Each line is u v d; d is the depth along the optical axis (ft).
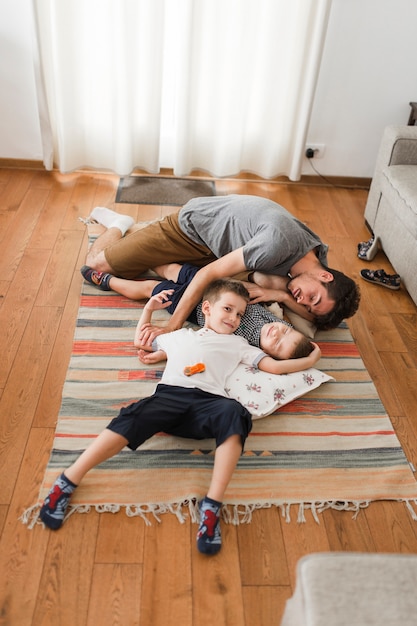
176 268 7.72
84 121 9.91
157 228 7.70
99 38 9.02
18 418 5.87
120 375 6.45
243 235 7.04
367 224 9.87
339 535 5.10
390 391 6.71
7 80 9.65
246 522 5.13
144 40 9.04
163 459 5.56
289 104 9.96
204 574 4.71
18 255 8.29
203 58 9.43
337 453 5.82
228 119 9.89
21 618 4.32
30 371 6.42
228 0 8.85
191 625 4.38
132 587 4.58
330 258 9.02
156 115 9.75
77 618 4.35
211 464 5.57
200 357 6.09
